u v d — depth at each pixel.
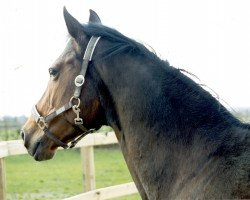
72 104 2.45
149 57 2.42
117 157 14.72
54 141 2.58
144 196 2.44
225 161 2.09
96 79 2.45
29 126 2.70
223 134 2.18
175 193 2.23
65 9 2.44
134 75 2.39
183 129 2.27
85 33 2.46
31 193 9.02
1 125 16.47
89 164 4.88
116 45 2.45
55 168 13.12
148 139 2.34
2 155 3.77
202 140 2.21
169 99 2.32
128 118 2.40
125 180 10.25
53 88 2.54
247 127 2.17
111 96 2.45
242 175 2.00
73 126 2.53
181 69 2.40
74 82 2.45
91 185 4.86
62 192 9.14
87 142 4.79
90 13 2.71
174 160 2.27
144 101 2.35
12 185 10.12
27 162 14.95
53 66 2.53
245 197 1.95
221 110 2.27
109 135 5.14
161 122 2.31
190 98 2.30
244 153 2.07
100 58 2.44
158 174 2.31
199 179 2.15
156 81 2.36
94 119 2.50
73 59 2.47
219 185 2.05
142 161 2.37
